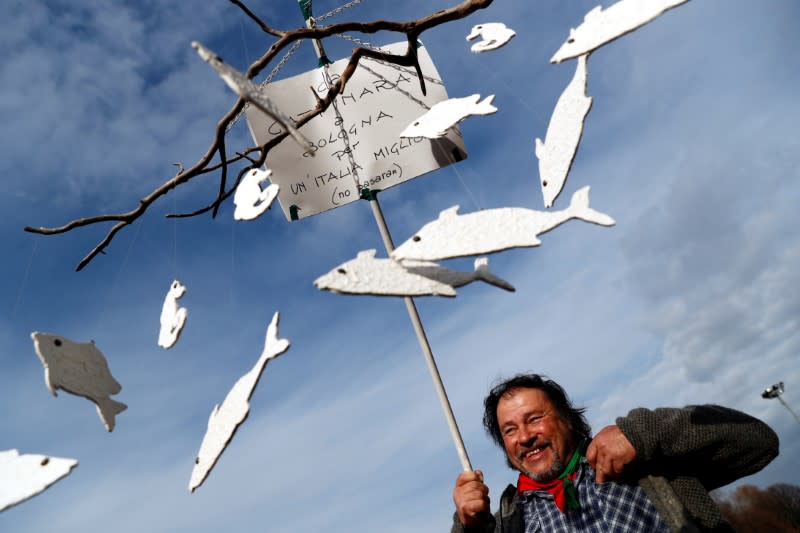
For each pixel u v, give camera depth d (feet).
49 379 4.22
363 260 3.95
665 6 4.24
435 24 5.93
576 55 4.50
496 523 5.72
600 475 4.88
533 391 5.74
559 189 4.40
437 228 3.99
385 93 7.93
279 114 3.84
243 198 5.40
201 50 3.66
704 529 4.75
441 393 6.59
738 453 4.81
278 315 4.34
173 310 5.35
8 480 3.90
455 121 5.31
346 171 7.77
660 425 4.78
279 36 5.88
